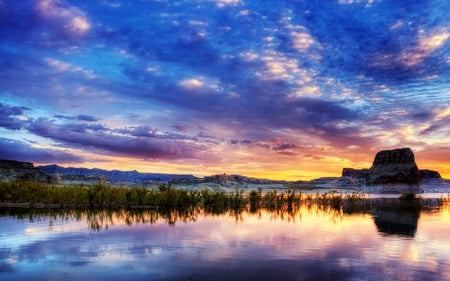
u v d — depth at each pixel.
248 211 56.91
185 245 24.95
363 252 22.48
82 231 31.36
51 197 61.88
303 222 39.69
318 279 16.73
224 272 17.97
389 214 50.91
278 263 19.67
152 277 17.11
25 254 21.91
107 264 19.47
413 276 16.98
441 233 30.50
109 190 64.12
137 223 37.47
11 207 57.31
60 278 16.91
